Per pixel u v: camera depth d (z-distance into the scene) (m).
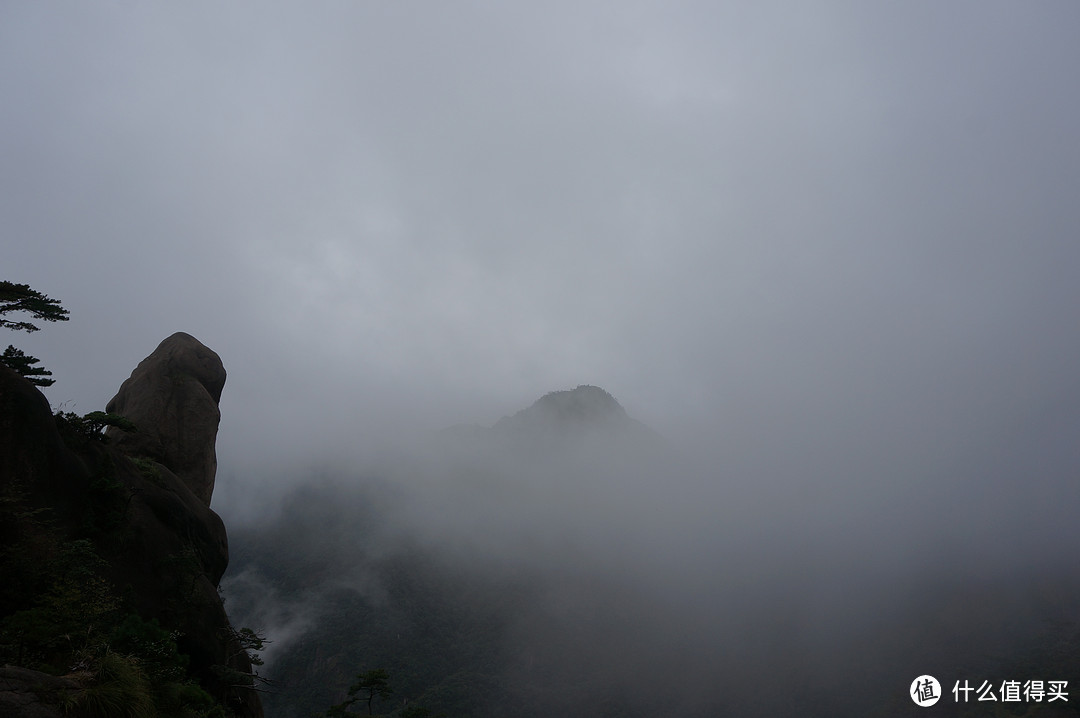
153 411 38.56
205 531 34.44
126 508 27.03
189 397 40.38
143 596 25.88
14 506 21.58
